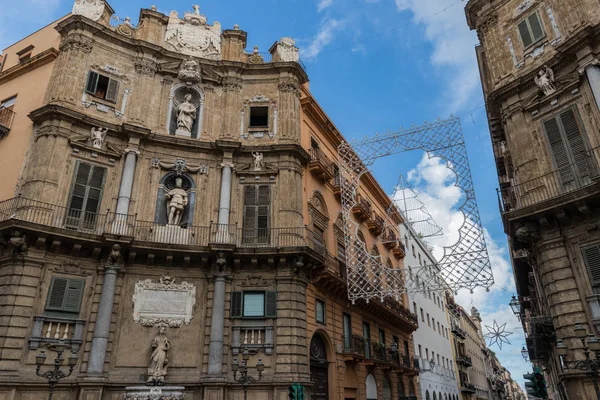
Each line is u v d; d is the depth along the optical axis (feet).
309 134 80.74
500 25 59.88
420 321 133.69
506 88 54.95
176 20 75.92
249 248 61.00
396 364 94.63
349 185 79.87
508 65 57.36
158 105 69.36
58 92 62.08
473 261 54.03
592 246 43.21
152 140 65.72
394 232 122.83
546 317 55.01
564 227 45.52
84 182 60.29
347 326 79.30
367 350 82.64
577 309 42.70
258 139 71.51
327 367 68.28
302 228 66.18
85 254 56.34
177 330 57.72
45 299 52.75
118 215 59.77
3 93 70.03
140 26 73.92
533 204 45.91
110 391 52.49
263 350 57.93
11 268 51.57
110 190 61.82
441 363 151.23
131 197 62.03
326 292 71.72
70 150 60.39
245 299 61.11
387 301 98.12
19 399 47.96
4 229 51.37
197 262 61.16
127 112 66.74
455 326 186.60
